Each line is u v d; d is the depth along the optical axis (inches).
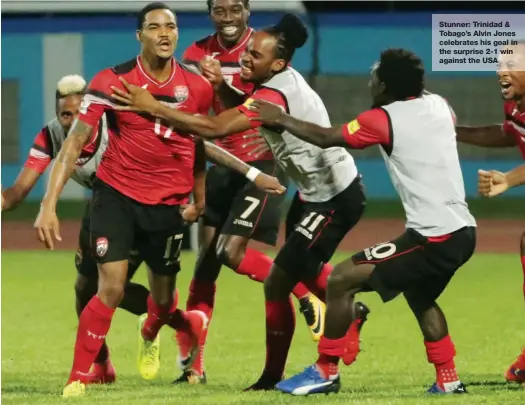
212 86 697.0
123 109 633.0
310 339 975.0
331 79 2406.5
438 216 605.0
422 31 2389.3
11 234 1931.6
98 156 703.7
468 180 2437.3
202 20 2215.8
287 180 814.5
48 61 2443.4
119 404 606.2
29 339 969.5
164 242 685.9
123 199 663.8
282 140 685.9
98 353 727.1
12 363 849.5
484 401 611.2
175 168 666.8
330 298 624.7
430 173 608.1
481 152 2436.0
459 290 1275.8
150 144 652.1
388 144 611.2
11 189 708.7
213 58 744.3
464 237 609.9
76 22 2423.7
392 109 612.1
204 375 747.4
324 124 678.5
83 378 663.8
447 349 643.5
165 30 639.1
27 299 1218.0
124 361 870.4
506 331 997.2
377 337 969.5
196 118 630.5
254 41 671.8
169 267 699.4
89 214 730.8
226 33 811.4
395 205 2310.5
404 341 946.7
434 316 642.8
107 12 2415.1
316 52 2395.4
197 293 831.7
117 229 657.0
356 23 2386.8
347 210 708.0
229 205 816.3
